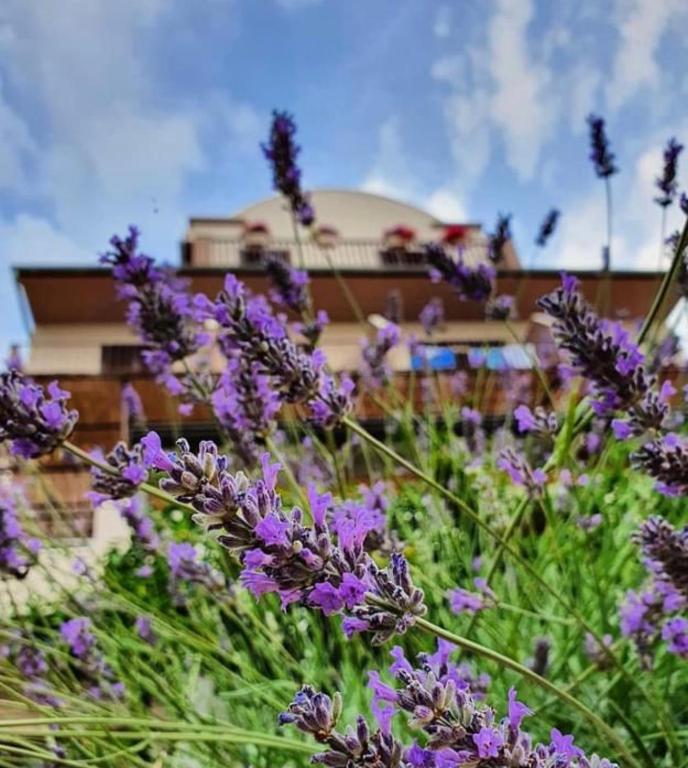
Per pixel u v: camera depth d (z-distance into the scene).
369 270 6.54
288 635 1.32
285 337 0.99
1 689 0.99
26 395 0.89
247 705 1.22
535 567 1.36
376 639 0.55
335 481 1.52
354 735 0.53
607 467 1.73
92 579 1.35
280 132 1.68
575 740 1.07
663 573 0.86
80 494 2.10
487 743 0.50
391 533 1.05
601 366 0.85
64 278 5.96
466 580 1.36
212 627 1.37
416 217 8.84
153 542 1.38
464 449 2.00
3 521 1.24
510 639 1.15
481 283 1.57
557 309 0.87
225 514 0.54
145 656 1.41
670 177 1.43
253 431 1.25
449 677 0.54
